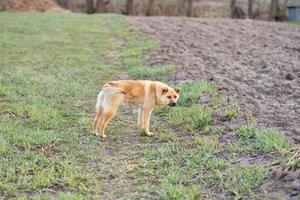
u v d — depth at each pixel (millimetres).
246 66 13422
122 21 24500
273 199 5293
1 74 12430
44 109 9234
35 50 16250
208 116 8180
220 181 5867
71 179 6062
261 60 14117
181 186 5773
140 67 13195
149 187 5895
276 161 6125
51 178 6074
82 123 8656
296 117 8266
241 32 21594
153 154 6977
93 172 6406
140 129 8258
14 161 6586
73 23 23422
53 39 18578
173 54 14781
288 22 31844
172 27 22281
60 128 8336
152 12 36125
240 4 38031
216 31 21500
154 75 12109
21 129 8008
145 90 8023
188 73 11859
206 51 15695
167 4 36844
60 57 15117
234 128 7645
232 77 11555
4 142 7160
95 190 5852
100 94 8023
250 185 5652
